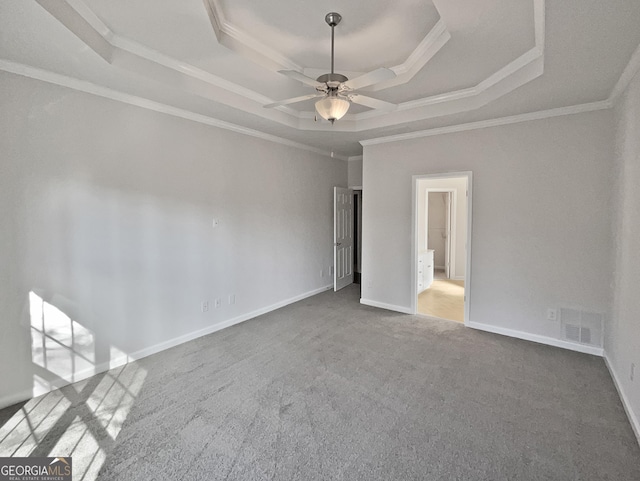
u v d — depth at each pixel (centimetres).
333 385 271
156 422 223
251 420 225
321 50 272
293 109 399
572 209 331
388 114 398
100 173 288
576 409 236
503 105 321
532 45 242
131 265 314
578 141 325
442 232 809
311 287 560
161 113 332
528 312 362
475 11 199
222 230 401
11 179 240
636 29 188
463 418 227
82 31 204
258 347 348
